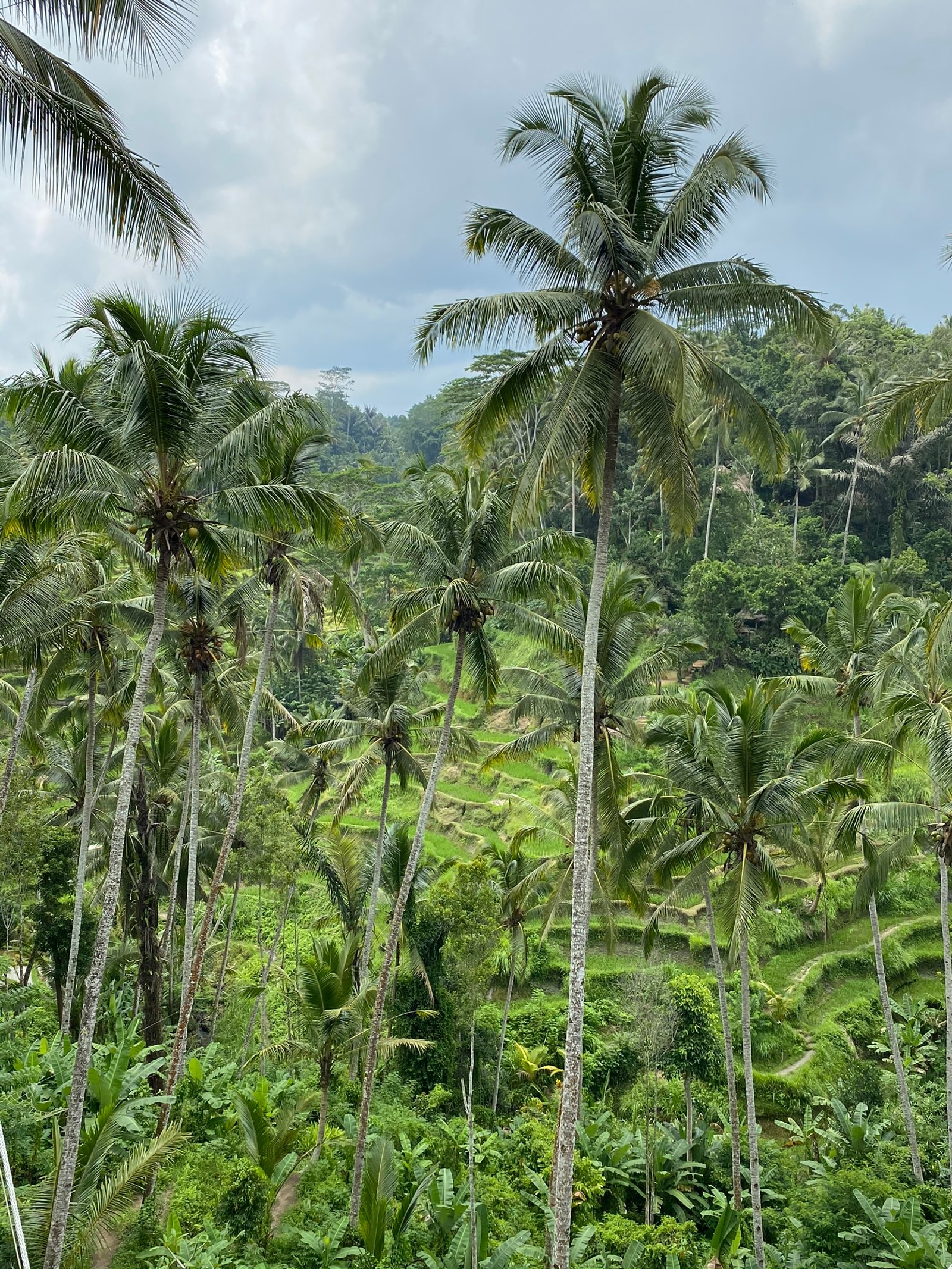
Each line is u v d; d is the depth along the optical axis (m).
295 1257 19.09
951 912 42.81
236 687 29.66
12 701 29.75
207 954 36.50
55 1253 13.80
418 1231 20.52
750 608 55.06
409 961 31.67
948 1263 20.58
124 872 32.22
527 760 52.25
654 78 15.04
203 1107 23.94
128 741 15.74
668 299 15.43
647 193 15.64
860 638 29.45
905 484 63.97
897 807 24.69
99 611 25.17
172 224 8.55
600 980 38.31
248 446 15.91
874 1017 37.81
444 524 22.28
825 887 42.28
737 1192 25.17
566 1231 14.62
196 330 16.14
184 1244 16.91
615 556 64.31
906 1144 28.61
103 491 15.06
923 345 72.69
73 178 8.08
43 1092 21.36
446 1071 30.70
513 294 15.20
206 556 17.03
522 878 33.41
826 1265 22.39
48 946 31.38
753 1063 35.12
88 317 15.34
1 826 27.52
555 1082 32.19
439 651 64.31
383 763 29.44
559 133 15.07
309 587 23.31
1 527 15.46
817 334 15.17
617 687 25.09
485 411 16.44
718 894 23.41
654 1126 29.20
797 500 66.25
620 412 16.89
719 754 22.69
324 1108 23.33
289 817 31.84
